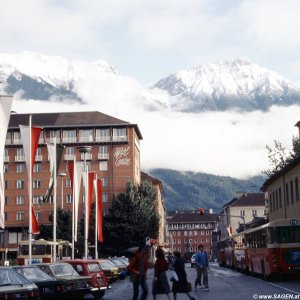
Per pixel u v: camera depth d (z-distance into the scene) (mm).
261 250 37531
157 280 21422
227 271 60219
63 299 25844
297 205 55688
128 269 20266
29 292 18688
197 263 30438
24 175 121625
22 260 56656
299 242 33750
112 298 27453
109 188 120125
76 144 121938
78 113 126438
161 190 174125
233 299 23688
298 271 33562
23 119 125625
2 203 28156
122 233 101062
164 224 194375
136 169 127250
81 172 50750
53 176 40594
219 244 84875
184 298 25609
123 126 121562
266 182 71688
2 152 28500
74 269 25781
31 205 33969
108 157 121000
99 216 61375
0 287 18250
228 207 183250
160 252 21609
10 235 119625
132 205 102500
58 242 59562
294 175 57000
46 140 122188
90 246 88062
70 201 119125
